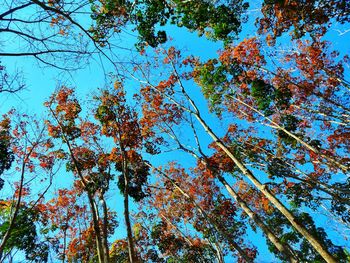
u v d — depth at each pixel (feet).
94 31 25.14
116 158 70.95
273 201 53.11
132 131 71.46
